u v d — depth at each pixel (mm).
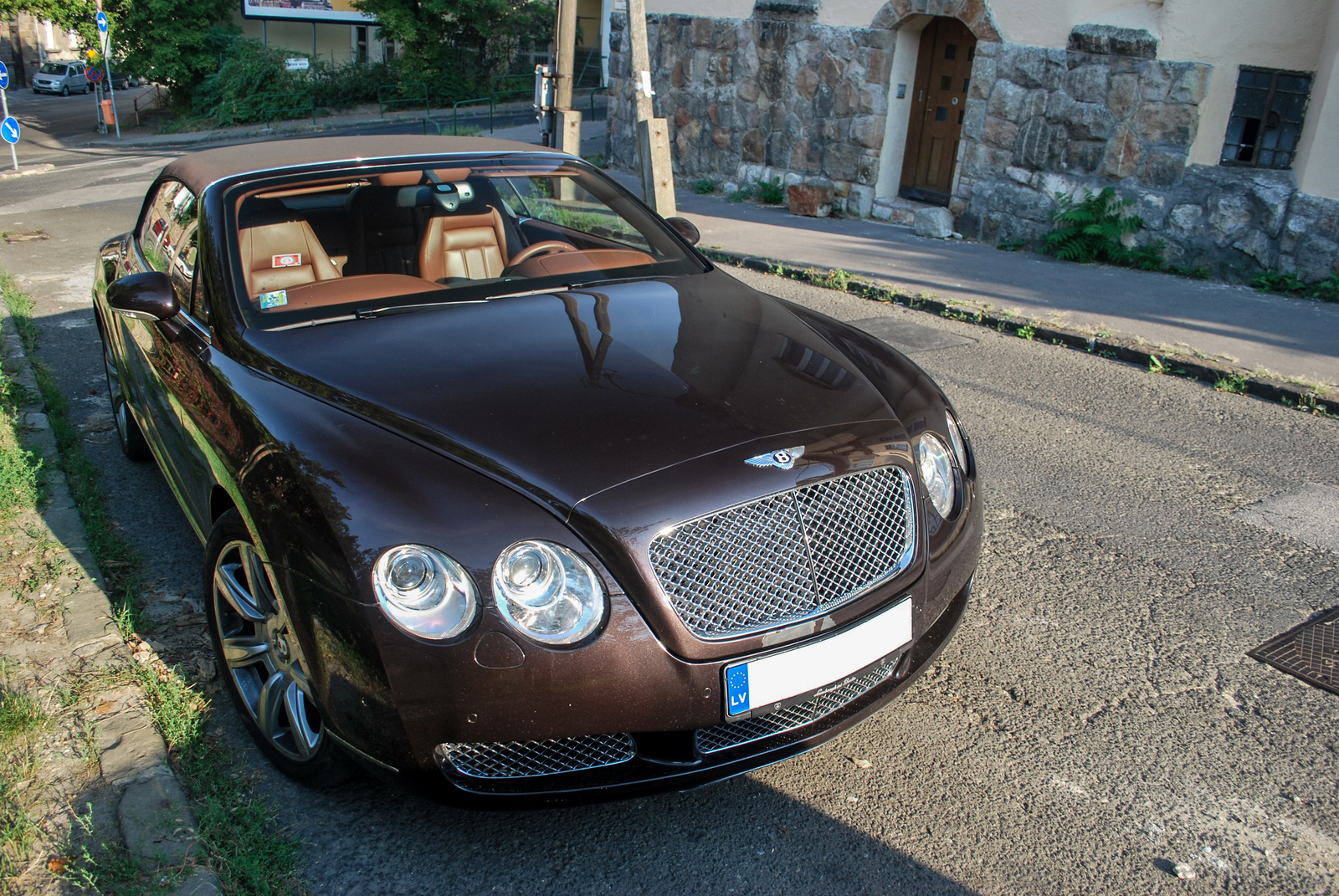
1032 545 3938
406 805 2484
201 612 3299
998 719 2863
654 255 3605
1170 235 9180
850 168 11961
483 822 2438
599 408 2363
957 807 2508
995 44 10117
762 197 12844
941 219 10672
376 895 2195
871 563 2334
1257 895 2230
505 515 2074
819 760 2693
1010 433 5148
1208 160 8969
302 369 2613
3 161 22906
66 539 3695
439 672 2014
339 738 2180
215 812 2322
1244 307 7848
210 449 2613
